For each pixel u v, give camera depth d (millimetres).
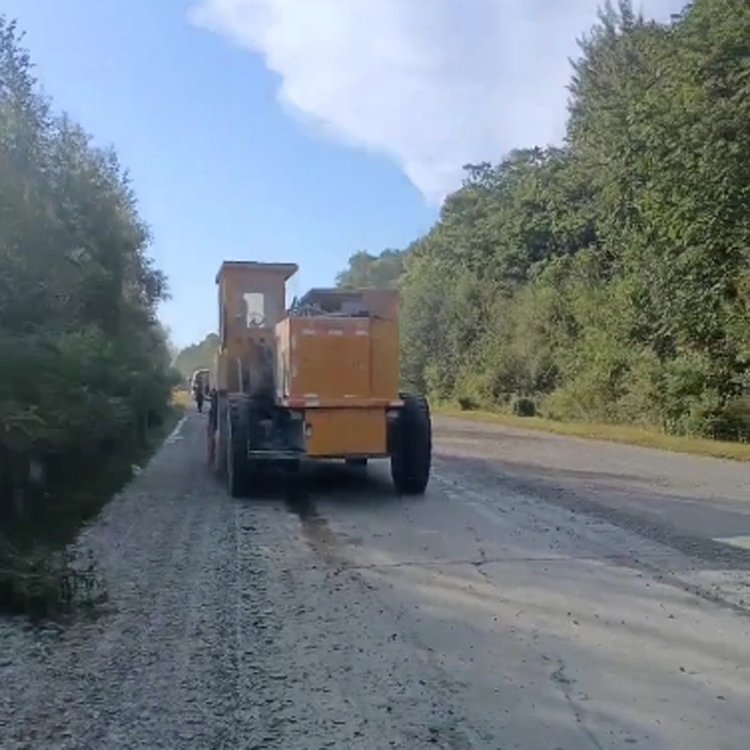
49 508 11570
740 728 4883
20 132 11133
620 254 37000
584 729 4891
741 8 25344
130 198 21312
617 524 11227
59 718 5137
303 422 13289
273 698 5391
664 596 7645
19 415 9336
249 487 13773
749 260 26172
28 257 10578
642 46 40250
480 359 53500
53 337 10695
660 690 5461
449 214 71250
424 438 13906
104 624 7008
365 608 7383
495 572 8617
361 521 11664
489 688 5527
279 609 7379
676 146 26922
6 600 7387
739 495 14008
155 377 22891
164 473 17484
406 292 64438
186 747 4715
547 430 32312
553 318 45594
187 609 7414
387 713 5145
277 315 16547
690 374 28922
